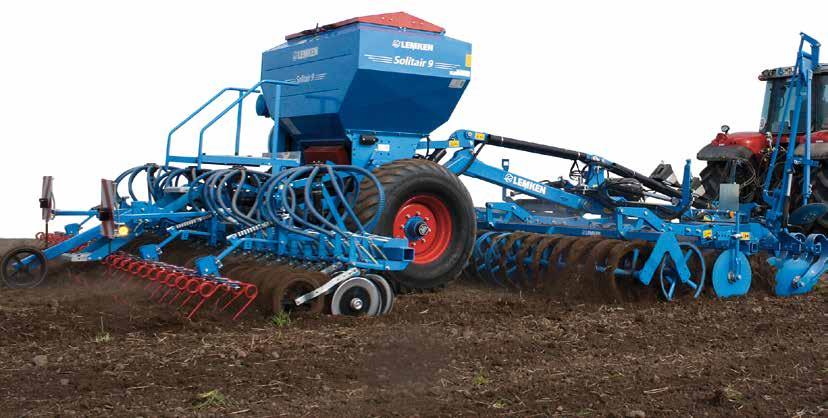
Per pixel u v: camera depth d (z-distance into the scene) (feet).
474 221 29.71
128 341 19.99
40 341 19.97
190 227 30.42
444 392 16.72
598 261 28.25
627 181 33.63
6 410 14.94
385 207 27.35
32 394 15.87
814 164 32.55
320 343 20.20
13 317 22.06
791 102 38.01
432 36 30.48
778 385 17.85
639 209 29.32
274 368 17.90
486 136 32.76
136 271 26.66
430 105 30.89
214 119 28.81
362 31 28.94
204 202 28.96
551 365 19.02
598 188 33.91
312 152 32.19
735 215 30.68
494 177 32.89
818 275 31.78
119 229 26.48
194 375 17.22
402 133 31.22
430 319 23.91
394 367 18.38
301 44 31.94
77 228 31.07
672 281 28.78
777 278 31.09
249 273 24.22
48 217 29.86
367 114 30.07
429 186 28.35
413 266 28.32
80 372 17.24
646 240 28.81
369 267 24.27
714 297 29.48
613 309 26.48
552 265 29.37
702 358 20.10
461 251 29.30
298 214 27.73
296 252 25.58
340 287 23.59
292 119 32.37
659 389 17.26
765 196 32.48
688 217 31.99
